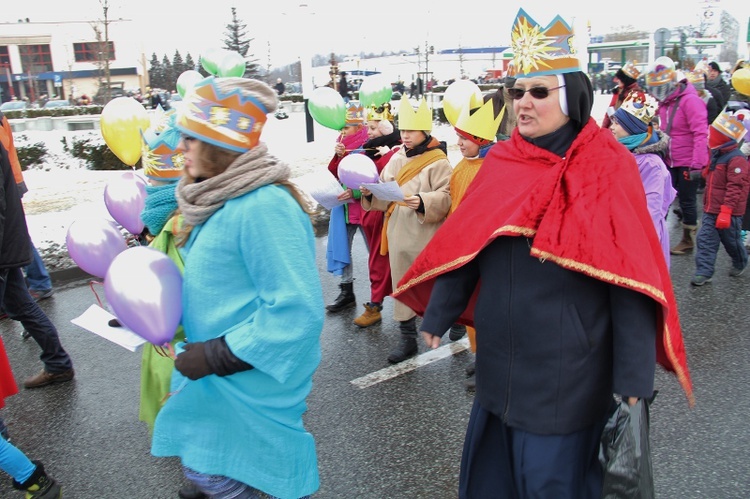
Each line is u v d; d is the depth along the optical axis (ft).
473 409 7.90
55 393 14.40
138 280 6.73
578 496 7.16
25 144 45.83
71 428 12.92
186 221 6.88
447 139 54.85
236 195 6.59
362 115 19.48
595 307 6.83
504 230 6.90
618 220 6.50
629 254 6.39
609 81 98.94
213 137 6.57
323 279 22.22
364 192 15.08
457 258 7.50
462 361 15.46
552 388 6.91
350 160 15.01
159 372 9.30
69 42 192.75
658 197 13.62
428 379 14.58
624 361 6.56
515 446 7.27
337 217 18.26
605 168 6.73
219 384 6.90
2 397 10.93
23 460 9.90
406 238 14.62
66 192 34.96
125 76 197.36
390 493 10.57
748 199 21.38
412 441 12.10
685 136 23.75
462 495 8.06
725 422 12.42
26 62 199.31
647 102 13.85
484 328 7.36
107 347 16.94
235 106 6.54
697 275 20.48
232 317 6.73
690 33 102.94
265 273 6.52
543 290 6.84
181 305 6.97
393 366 15.30
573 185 6.72
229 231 6.59
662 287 6.49
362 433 12.41
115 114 11.99
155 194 9.21
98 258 8.39
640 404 6.61
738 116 19.30
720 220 19.42
